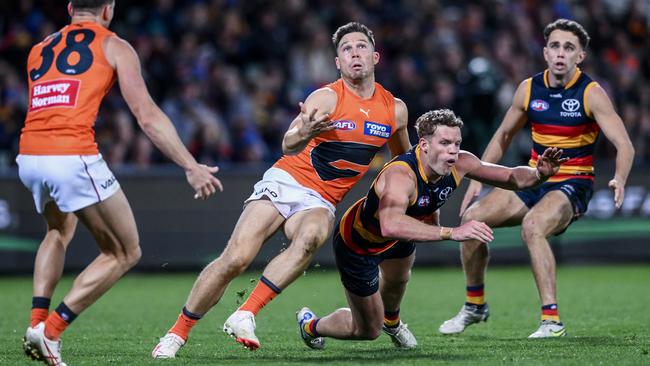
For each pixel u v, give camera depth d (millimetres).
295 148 20766
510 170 21156
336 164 22406
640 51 68688
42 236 46906
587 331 26656
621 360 20109
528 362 19750
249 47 58750
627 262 51375
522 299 36688
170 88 55094
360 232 20719
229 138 54688
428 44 60875
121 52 19125
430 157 19969
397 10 62875
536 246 25859
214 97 55344
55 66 19016
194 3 61000
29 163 18953
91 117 18922
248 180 48562
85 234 47125
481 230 18422
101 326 29172
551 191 26797
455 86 56000
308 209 22094
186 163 19062
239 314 20469
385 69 58625
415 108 54562
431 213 20922
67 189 18703
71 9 19750
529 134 55500
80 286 19203
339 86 22438
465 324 26938
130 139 51219
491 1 65625
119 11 60312
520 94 27703
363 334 22109
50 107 18797
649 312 31922
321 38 59438
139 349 23453
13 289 41594
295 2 60781
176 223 48156
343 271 21281
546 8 67625
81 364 20328
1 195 46562
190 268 48969
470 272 26844
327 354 21969
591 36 66625
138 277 47219
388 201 19578
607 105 26578
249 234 21609
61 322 19062
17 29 56125
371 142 22531
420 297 37656
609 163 50750
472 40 61406
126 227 19250
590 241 50406
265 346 23984
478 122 53062
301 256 21203
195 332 27094
